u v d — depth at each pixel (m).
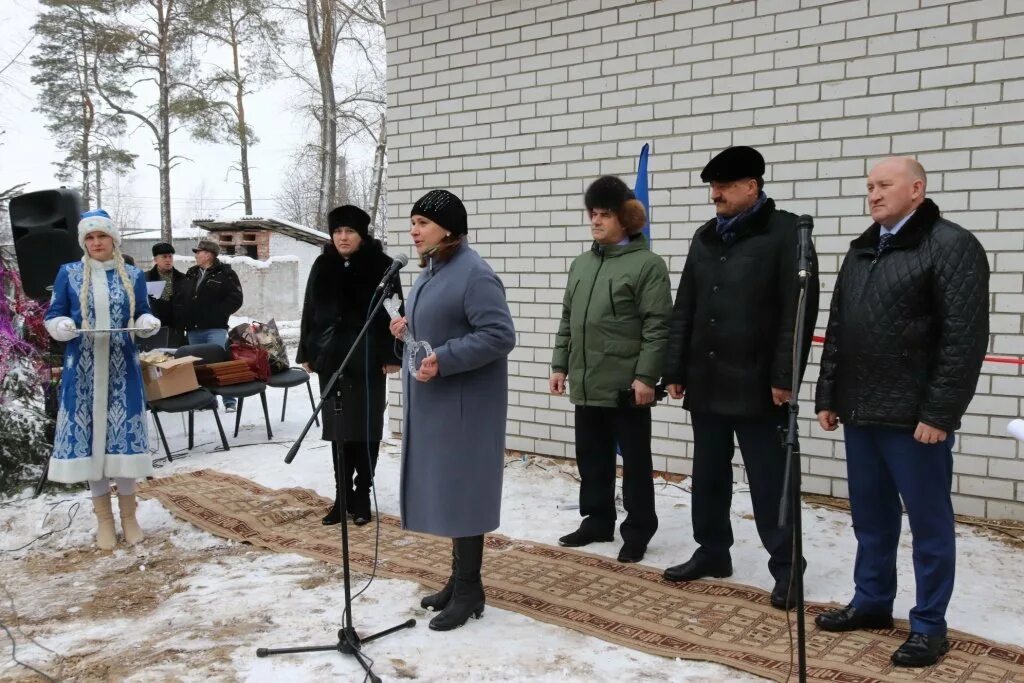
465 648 3.05
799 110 4.77
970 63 4.27
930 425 2.75
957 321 2.72
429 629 3.22
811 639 3.08
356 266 4.54
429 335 3.18
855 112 4.60
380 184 21.28
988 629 3.14
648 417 3.95
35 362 5.62
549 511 4.79
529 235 5.89
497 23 5.93
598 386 3.91
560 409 5.84
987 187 4.27
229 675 2.85
